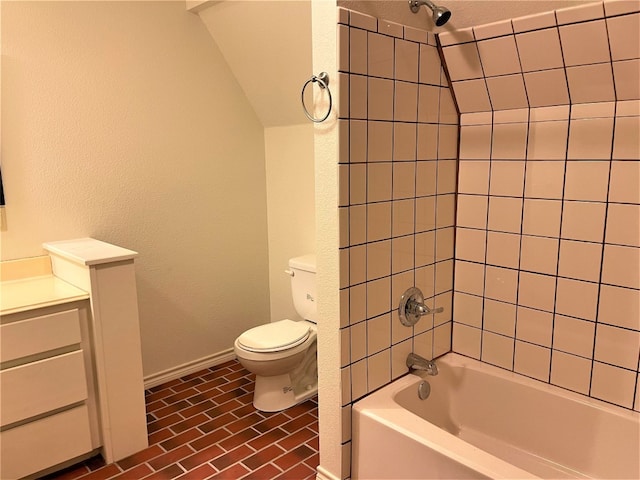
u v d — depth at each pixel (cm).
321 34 155
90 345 207
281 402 259
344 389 173
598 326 174
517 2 158
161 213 279
